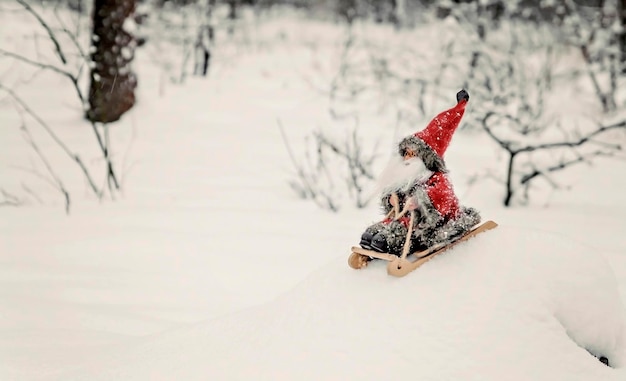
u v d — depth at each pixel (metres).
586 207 7.58
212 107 11.97
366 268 2.96
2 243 6.29
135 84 11.09
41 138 9.82
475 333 2.62
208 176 8.53
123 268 5.79
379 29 22.14
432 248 2.86
